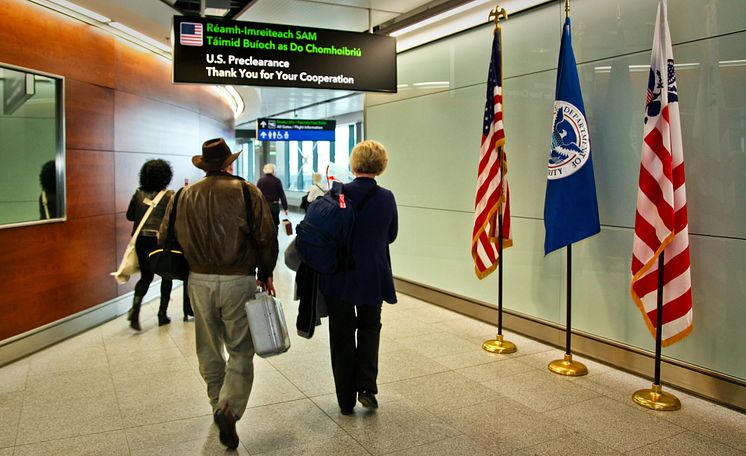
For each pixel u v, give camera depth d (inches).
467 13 216.7
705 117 142.9
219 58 194.2
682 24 146.6
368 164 136.3
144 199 214.1
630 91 161.6
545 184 194.7
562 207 159.0
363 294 130.2
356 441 123.8
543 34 192.5
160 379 164.9
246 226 122.1
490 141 181.6
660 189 136.3
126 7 206.7
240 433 128.1
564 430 129.3
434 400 147.4
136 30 239.1
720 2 138.3
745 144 135.2
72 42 213.3
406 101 272.2
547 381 160.7
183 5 233.0
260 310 118.4
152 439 125.3
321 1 223.6
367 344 137.7
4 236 179.3
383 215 134.6
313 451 119.2
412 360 180.2
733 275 139.3
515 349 188.4
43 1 193.5
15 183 184.7
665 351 156.3
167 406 144.4
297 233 129.3
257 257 125.6
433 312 244.8
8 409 142.5
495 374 166.9
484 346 191.2
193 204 121.4
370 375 137.5
